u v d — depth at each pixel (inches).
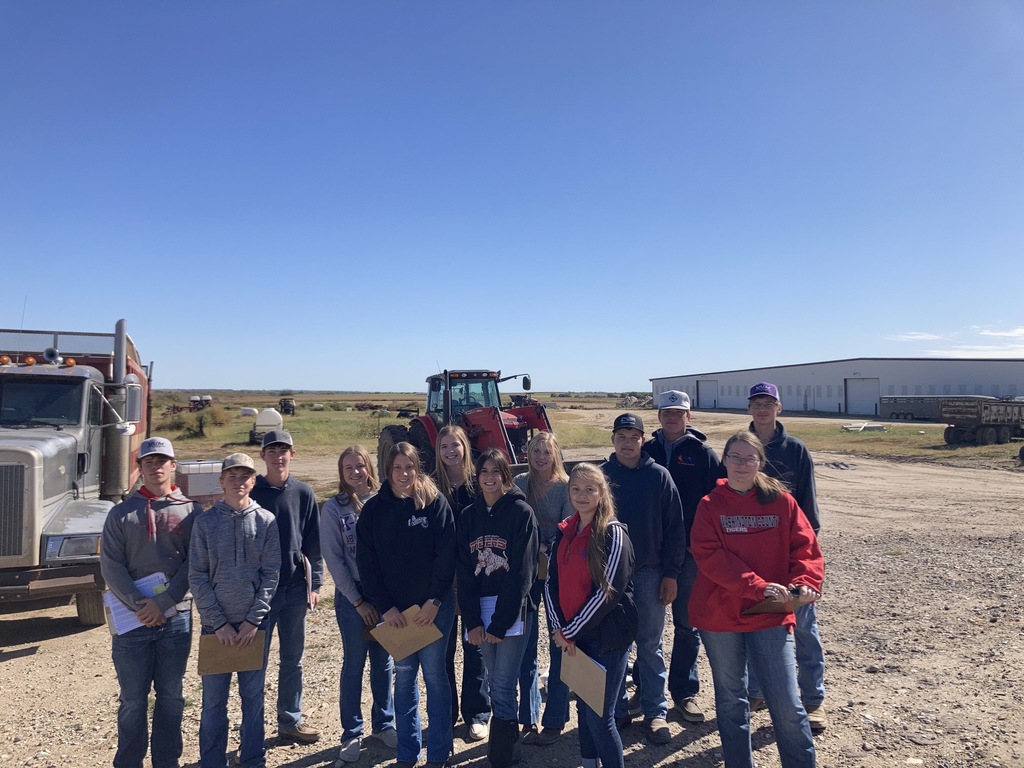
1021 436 1139.9
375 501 163.0
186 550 152.9
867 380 2218.3
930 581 307.7
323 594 327.3
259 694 156.2
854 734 166.1
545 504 180.4
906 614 260.8
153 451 149.4
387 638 156.6
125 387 360.5
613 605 142.5
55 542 255.6
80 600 276.8
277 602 167.2
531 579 157.2
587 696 140.9
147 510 149.2
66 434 304.5
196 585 148.4
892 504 559.8
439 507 163.8
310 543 178.1
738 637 142.8
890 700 184.5
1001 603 267.6
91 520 269.4
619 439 171.8
